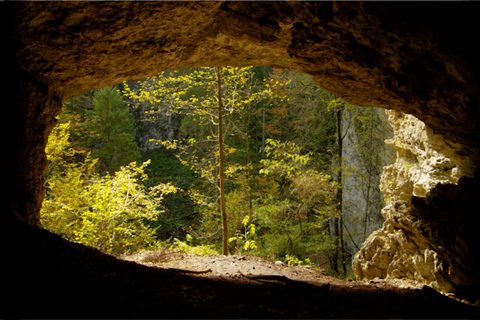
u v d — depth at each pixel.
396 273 8.00
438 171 7.86
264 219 11.23
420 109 6.44
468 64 4.89
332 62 6.08
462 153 7.02
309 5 4.91
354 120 13.88
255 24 5.40
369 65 5.79
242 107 11.42
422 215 7.16
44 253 3.57
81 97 22.30
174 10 4.83
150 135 26.73
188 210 21.39
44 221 7.38
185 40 5.68
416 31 4.77
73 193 7.98
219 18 5.39
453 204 6.60
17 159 4.50
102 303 2.97
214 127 17.44
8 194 4.31
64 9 4.14
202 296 4.01
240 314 3.54
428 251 6.90
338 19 5.02
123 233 8.05
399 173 9.64
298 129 18.83
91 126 20.06
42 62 4.68
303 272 7.03
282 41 5.79
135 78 6.16
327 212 11.83
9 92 4.29
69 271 3.41
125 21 4.64
